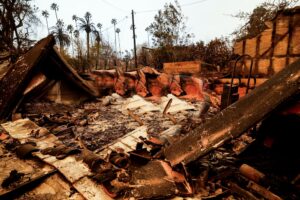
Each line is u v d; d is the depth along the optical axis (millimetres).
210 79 7711
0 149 3785
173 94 8242
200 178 2602
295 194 2150
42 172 2994
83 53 24391
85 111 6426
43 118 5324
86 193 2467
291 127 2822
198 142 2621
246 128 2256
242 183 2496
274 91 2221
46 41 6719
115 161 2990
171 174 2646
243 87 6367
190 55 14938
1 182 2762
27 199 2516
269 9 9172
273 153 2951
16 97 6043
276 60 5973
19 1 14000
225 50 11594
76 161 3121
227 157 3188
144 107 6598
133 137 4035
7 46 11500
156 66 17016
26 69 6473
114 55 27328
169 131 4297
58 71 7164
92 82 10000
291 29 5691
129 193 2410
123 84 9281
